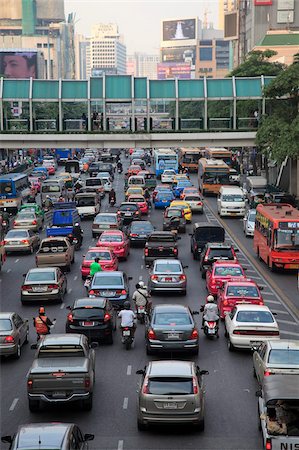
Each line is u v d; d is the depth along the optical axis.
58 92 91.31
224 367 30.59
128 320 33.34
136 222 64.94
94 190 95.00
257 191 92.44
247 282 38.19
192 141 92.38
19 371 30.31
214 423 24.19
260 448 21.98
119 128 100.25
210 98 91.69
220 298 38.16
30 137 91.06
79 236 62.62
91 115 92.75
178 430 23.41
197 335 31.48
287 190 102.25
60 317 39.41
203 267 49.66
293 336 35.28
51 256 51.75
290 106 89.44
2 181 85.00
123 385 28.19
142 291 38.56
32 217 72.12
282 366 25.31
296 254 51.91
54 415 24.94
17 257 60.62
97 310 33.44
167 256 53.31
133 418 24.61
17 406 25.94
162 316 31.83
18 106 113.62
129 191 91.00
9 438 18.34
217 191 101.81
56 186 91.81
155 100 91.75
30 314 40.41
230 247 50.16
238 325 32.03
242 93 91.38
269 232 53.38
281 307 42.09
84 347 25.55
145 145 92.38
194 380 22.72
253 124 100.44
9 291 47.19
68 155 171.25
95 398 26.69
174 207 73.06
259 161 120.00
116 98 91.75
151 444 22.30
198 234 56.97
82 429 23.55
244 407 25.73
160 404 22.38
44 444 16.92
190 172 140.88
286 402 19.81
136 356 32.34
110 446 22.14
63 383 24.17
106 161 158.62
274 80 85.56
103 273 40.72
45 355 25.23
